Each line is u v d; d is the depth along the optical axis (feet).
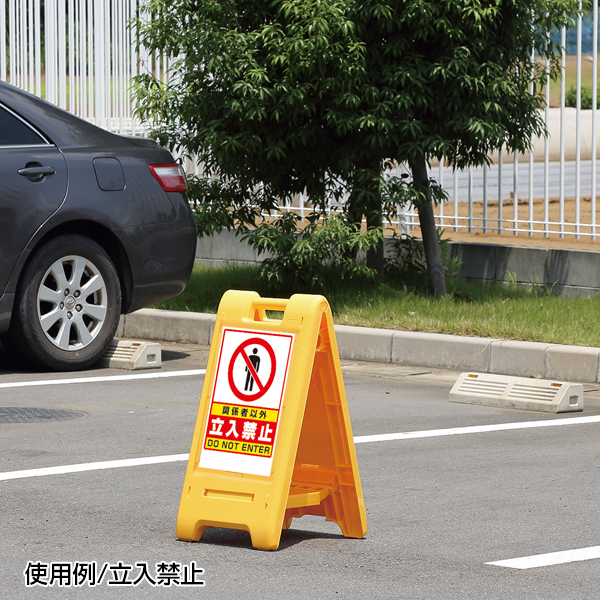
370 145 44.86
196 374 36.37
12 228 34.22
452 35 43.09
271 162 46.26
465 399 32.83
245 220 48.57
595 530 20.44
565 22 47.06
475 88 43.78
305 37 43.37
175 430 28.19
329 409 19.74
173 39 45.62
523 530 20.39
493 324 39.99
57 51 61.36
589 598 16.90
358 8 42.63
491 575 17.92
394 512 21.52
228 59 43.52
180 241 38.27
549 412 31.60
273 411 19.20
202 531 19.60
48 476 23.58
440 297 46.70
